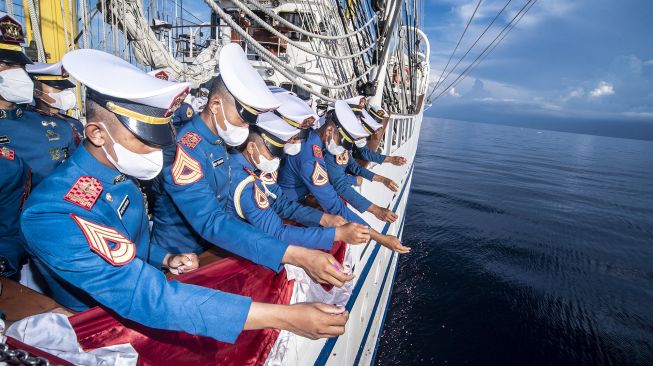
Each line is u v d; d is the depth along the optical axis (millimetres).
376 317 6297
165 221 1759
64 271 942
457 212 30828
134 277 949
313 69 7422
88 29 2680
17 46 1736
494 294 16172
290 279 1769
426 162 61969
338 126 2822
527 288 17375
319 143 2648
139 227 1306
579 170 77938
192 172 1469
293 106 2137
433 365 11266
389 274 7629
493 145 122125
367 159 5004
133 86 979
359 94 5184
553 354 12742
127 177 1240
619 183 64688
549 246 24391
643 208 43094
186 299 952
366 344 5328
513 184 49469
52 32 2803
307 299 1875
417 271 17734
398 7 4715
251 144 1881
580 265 21766
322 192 2461
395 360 11352
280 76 7176
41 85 2164
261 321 967
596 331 14562
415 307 14375
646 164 116562
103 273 938
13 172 1564
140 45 3697
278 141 1859
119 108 983
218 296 981
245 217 1808
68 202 1002
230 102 1508
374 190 4887
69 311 1104
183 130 1676
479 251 21547
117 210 1154
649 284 20000
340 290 2174
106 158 1130
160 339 1144
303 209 2213
